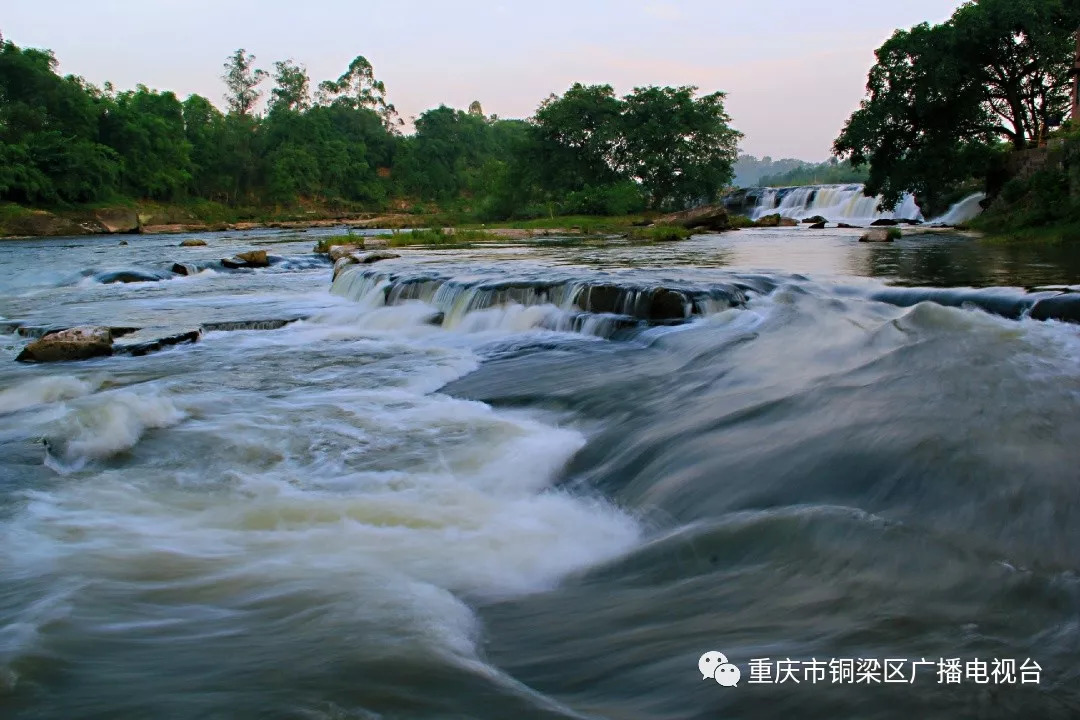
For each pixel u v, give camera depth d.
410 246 27.56
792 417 6.36
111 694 3.20
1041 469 4.81
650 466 6.00
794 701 3.06
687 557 4.47
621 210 53.66
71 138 72.38
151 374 9.83
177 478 6.23
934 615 3.60
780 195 52.97
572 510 5.58
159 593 4.18
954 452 5.14
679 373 8.57
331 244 29.28
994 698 2.99
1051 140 29.31
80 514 5.48
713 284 12.59
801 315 10.33
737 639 3.57
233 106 124.06
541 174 61.66
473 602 4.20
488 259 19.91
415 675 3.31
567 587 4.38
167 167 85.44
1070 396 6.06
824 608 3.77
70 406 8.18
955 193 38.78
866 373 7.28
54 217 60.38
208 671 3.37
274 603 4.04
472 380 9.31
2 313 15.62
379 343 11.80
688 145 59.12
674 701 3.14
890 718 2.94
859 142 33.94
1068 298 9.60
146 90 95.50
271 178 98.31
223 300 17.17
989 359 7.16
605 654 3.55
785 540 4.39
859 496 4.93
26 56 75.62
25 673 3.34
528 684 3.36
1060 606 3.57
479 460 6.56
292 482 6.12
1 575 4.43
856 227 38.12
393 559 4.71
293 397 8.62
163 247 38.81
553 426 7.41
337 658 3.45
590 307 12.09
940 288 11.45
